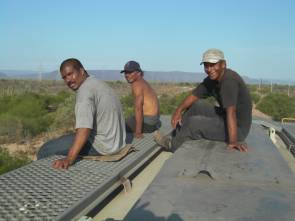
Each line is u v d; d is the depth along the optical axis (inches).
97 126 138.9
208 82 177.2
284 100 1107.3
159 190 95.8
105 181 107.4
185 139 166.6
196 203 87.4
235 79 157.1
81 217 86.6
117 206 106.6
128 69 196.4
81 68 143.5
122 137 146.5
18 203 90.4
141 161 144.3
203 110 177.6
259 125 217.5
